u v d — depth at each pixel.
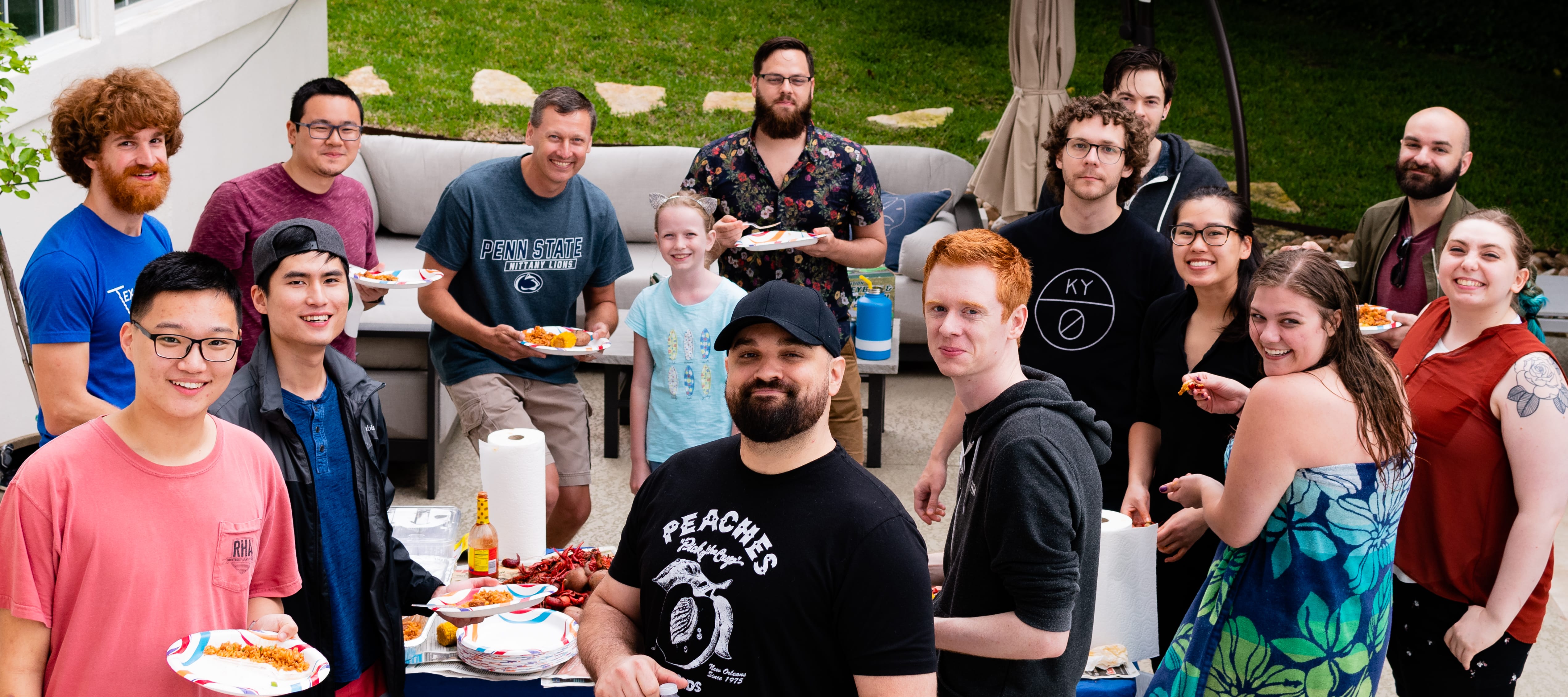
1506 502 2.49
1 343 4.11
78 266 2.63
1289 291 2.08
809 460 1.74
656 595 1.78
